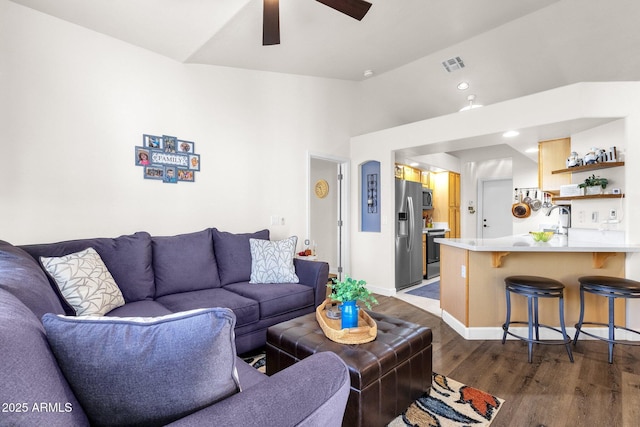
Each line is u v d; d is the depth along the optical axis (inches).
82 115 96.3
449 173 256.5
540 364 91.6
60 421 22.4
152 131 111.2
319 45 125.0
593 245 111.0
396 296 169.2
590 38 120.5
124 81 104.7
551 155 144.2
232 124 133.6
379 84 177.3
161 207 113.6
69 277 71.1
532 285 94.3
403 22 115.0
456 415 67.8
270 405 27.6
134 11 88.5
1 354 20.6
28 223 87.5
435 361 94.0
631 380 82.2
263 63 134.1
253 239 121.5
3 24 83.0
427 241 220.5
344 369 35.9
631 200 108.6
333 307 84.5
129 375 25.3
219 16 91.7
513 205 222.7
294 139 156.1
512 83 153.3
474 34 127.8
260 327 97.0
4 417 19.3
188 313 27.7
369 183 181.9
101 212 100.3
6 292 33.8
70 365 25.6
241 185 136.5
